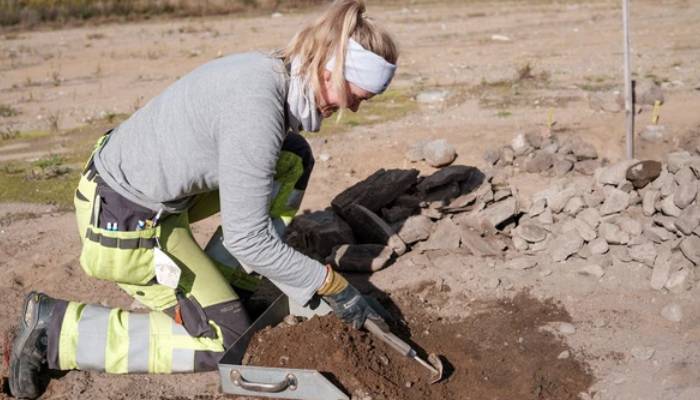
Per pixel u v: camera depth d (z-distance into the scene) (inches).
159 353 127.9
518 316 142.0
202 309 126.6
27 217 208.7
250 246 110.4
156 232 119.6
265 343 126.1
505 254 163.3
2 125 323.3
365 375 120.3
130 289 127.6
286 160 137.9
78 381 129.8
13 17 652.1
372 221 166.7
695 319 135.6
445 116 288.8
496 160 220.4
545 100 302.0
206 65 115.2
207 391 126.0
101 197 117.7
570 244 157.8
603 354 129.6
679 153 170.1
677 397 116.7
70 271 172.1
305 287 115.6
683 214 146.9
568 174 209.9
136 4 711.1
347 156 243.1
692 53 407.8
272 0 742.5
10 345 137.4
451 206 171.9
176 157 113.5
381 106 312.2
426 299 149.9
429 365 123.4
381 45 106.5
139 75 426.6
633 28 515.5
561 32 515.8
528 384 123.7
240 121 106.4
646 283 147.9
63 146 283.9
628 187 161.8
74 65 465.1
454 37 515.5
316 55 105.5
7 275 171.5
